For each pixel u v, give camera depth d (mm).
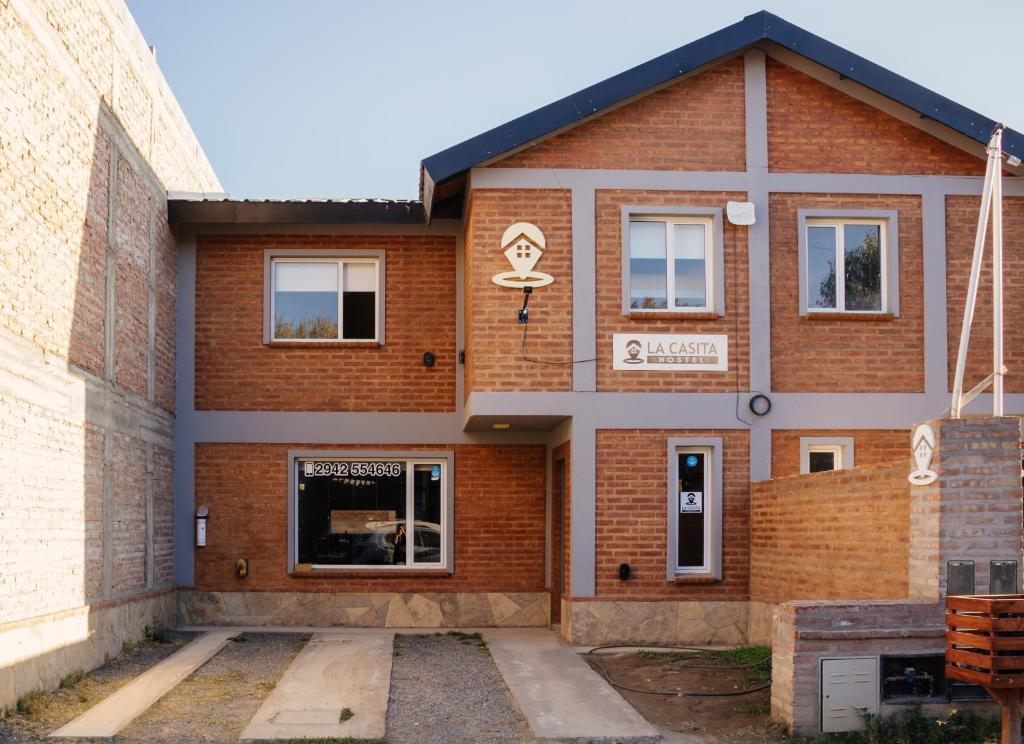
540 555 15008
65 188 10633
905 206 13594
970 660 7566
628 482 13055
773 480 12453
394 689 10461
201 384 14930
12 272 9281
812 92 13602
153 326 13781
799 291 13406
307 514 15016
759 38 13203
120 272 12461
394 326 15102
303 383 14984
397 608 14773
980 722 8578
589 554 12969
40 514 9883
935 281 13523
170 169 15570
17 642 9227
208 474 14852
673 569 13016
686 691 10289
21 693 9305
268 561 14781
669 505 13047
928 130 13648
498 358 12930
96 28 11656
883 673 8672
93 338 11453
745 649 12250
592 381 13008
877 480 9953
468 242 13875
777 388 13312
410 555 15031
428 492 15141
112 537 12023
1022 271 13578
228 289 15031
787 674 8742
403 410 15016
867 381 13398
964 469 8812
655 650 12562
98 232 11664
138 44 13438
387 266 15156
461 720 9273
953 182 13633
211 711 9406
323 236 15117
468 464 15055
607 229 13172
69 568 10648
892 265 13500
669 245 13367
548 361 12977
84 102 11234
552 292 13039
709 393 13164
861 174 13547
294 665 11508
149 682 10539
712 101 13453
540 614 14906
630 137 13297
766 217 13398
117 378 12289
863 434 13359
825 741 8453
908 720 8523
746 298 13312
